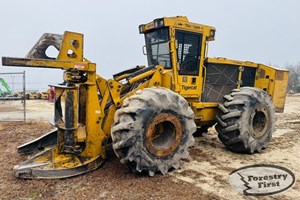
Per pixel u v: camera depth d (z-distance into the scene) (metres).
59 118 4.52
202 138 7.08
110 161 4.70
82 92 4.40
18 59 3.75
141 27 5.66
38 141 5.01
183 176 4.34
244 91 5.70
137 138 3.92
